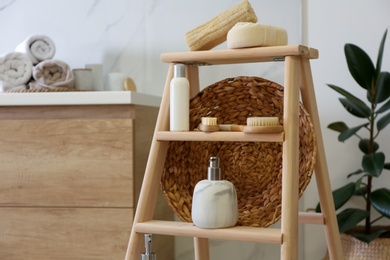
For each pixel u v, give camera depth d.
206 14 2.53
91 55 2.62
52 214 2.09
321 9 2.44
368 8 2.41
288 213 1.50
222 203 1.56
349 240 2.21
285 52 1.54
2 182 2.12
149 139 2.26
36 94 2.08
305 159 1.59
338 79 2.43
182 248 2.55
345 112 2.42
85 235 2.07
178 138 1.64
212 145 1.79
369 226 2.26
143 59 2.58
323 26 2.44
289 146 1.52
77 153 2.07
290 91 1.54
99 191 2.06
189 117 1.72
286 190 1.51
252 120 1.55
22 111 2.11
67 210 2.08
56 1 2.63
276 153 1.73
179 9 2.55
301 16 2.44
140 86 2.58
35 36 2.38
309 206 2.44
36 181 2.10
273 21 2.46
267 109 1.72
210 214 1.56
